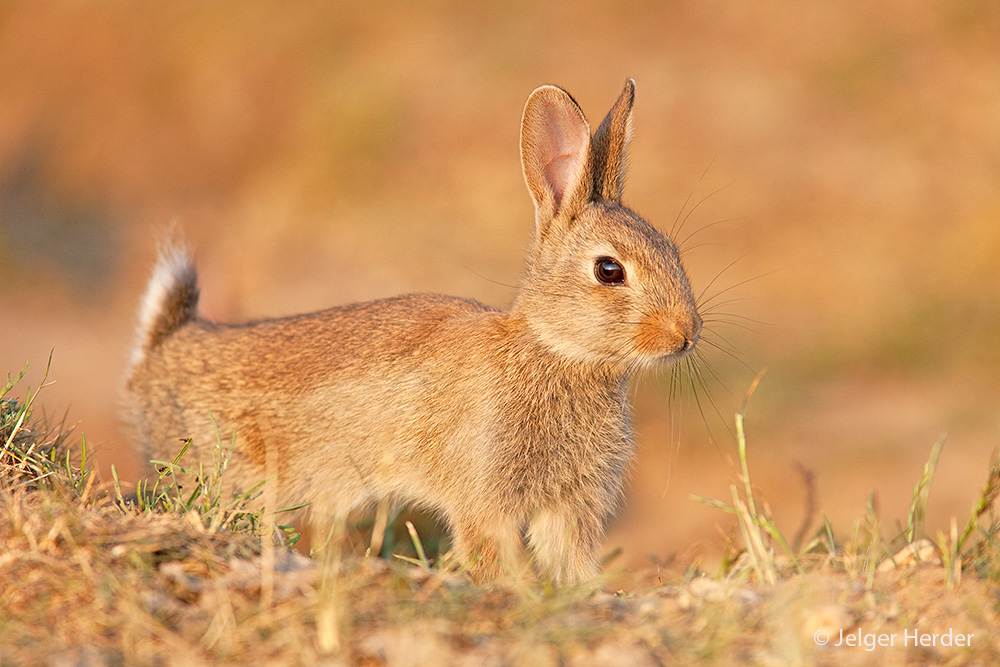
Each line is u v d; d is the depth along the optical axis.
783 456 12.89
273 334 8.55
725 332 15.47
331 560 5.45
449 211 19.62
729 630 4.80
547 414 7.38
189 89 25.27
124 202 23.81
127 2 27.23
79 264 21.47
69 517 5.38
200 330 8.95
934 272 17.09
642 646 4.63
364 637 4.55
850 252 17.59
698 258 17.59
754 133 20.02
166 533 5.44
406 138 21.41
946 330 15.89
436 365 7.58
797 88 21.05
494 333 7.46
